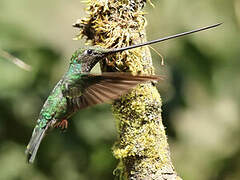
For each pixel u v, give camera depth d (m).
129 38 7.52
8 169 11.08
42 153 11.15
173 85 11.63
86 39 7.80
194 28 12.27
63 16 12.54
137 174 7.52
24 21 12.05
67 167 11.20
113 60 7.54
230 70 12.57
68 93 7.71
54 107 7.97
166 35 12.11
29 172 11.13
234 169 12.98
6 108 11.13
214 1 12.55
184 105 11.57
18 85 11.23
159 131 7.62
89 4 7.61
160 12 12.18
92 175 11.26
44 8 12.38
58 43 12.12
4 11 11.98
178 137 11.54
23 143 11.24
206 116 12.77
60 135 11.18
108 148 11.24
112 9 7.56
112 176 11.28
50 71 11.52
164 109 11.45
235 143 13.21
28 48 11.66
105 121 11.30
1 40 11.59
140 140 7.52
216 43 12.44
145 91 7.56
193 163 12.61
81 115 11.26
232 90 12.70
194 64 12.17
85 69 7.71
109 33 7.52
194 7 12.38
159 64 11.71
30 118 11.24
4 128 11.16
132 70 7.52
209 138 12.90
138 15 7.61
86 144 11.19
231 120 13.21
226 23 12.56
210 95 12.44
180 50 12.07
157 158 7.53
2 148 11.14
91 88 7.03
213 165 12.84
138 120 7.54
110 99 6.68
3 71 11.20
